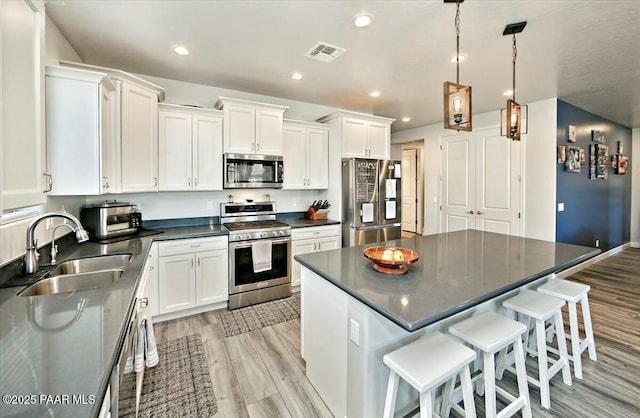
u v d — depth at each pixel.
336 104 4.27
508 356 2.18
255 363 2.21
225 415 1.72
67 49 2.39
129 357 1.19
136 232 2.92
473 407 1.35
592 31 2.24
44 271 1.62
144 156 2.71
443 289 1.43
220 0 1.88
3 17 1.07
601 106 4.38
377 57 2.69
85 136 1.96
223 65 2.90
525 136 4.21
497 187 4.54
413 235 7.07
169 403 1.80
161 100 3.13
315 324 1.89
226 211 3.63
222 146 3.34
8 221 1.49
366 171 3.94
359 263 1.89
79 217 2.63
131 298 1.26
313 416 1.71
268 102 3.93
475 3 1.89
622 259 5.20
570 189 4.29
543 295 2.06
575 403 1.81
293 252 3.57
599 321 2.89
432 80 3.28
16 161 1.16
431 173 5.57
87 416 0.59
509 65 2.87
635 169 6.26
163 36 2.33
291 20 2.10
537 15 2.03
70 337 0.93
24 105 1.22
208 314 3.04
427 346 1.39
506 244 2.49
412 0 1.87
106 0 1.87
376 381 1.45
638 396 1.87
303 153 3.99
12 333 0.95
